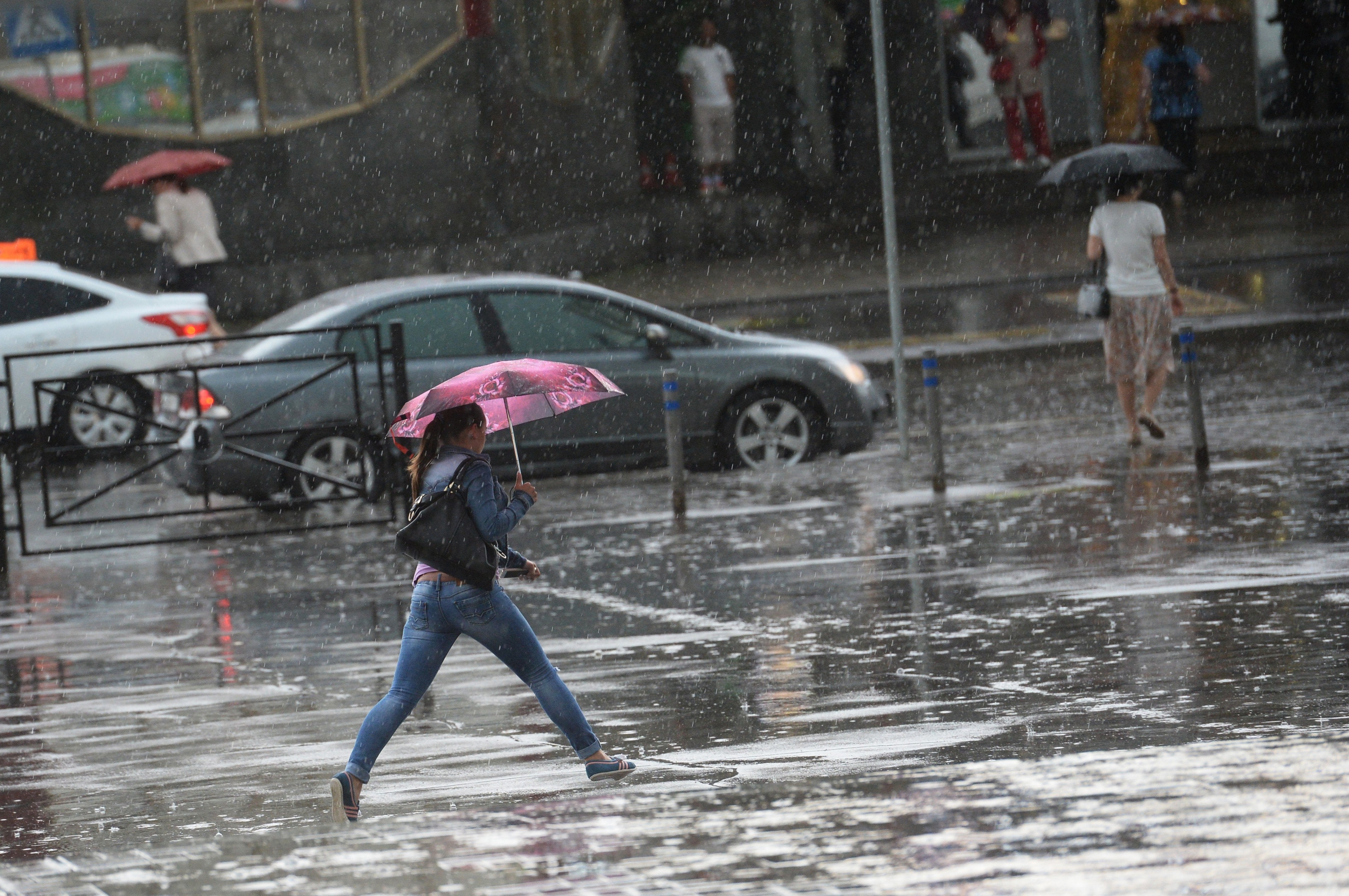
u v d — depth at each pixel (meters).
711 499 42.78
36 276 56.28
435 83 81.19
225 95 79.38
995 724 20.92
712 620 29.23
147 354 56.62
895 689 23.44
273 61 79.69
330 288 79.50
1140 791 16.91
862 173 94.00
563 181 85.00
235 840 17.59
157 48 78.44
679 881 14.79
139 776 21.22
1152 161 45.78
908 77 93.44
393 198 81.06
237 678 27.20
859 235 90.38
